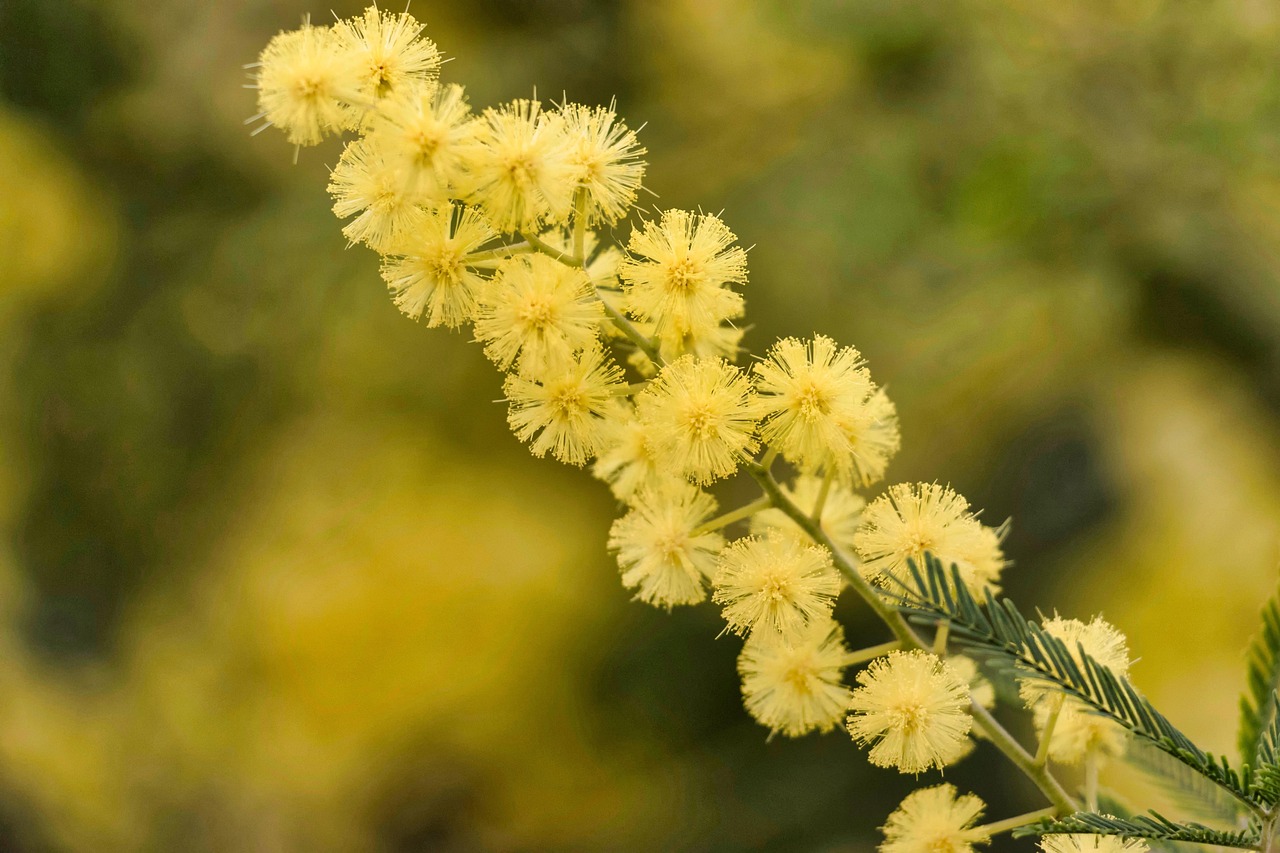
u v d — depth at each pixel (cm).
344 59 30
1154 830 29
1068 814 30
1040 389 71
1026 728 63
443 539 76
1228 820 31
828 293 72
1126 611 67
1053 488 71
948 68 66
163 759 75
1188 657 64
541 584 75
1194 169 56
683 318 31
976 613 29
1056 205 58
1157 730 29
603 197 31
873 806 70
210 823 73
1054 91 59
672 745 74
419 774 73
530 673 74
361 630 74
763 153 75
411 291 31
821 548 31
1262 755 30
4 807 74
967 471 71
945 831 31
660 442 31
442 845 72
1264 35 54
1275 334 63
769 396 31
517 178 30
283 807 72
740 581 31
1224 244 59
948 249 66
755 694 31
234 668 75
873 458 31
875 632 67
